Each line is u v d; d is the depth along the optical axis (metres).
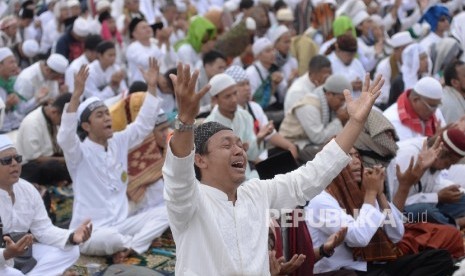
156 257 9.47
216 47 15.63
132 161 10.28
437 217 9.16
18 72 13.41
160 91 13.02
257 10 17.62
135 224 9.78
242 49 15.59
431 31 17.58
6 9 19.12
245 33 15.52
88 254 9.43
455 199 9.45
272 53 14.09
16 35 16.75
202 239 5.27
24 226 8.39
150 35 15.34
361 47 16.39
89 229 8.51
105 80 14.01
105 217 9.57
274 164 7.90
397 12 18.89
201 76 13.15
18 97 13.04
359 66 14.38
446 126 10.02
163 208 9.88
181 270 5.32
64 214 10.87
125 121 10.91
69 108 9.07
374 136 8.46
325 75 12.30
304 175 5.67
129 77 15.46
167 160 5.00
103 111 9.41
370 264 8.02
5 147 8.09
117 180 9.71
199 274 5.27
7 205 8.20
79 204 9.56
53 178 11.44
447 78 11.88
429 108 10.38
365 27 17.27
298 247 6.90
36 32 18.83
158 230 9.69
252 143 10.32
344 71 14.17
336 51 14.23
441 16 16.98
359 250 7.86
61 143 9.19
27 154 11.38
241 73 11.04
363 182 7.87
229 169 5.39
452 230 8.57
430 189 9.56
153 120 9.88
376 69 14.95
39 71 13.41
